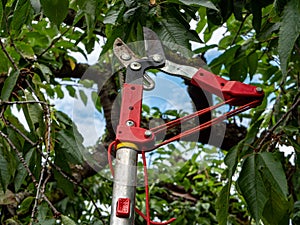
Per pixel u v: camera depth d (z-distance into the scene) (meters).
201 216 3.42
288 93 2.20
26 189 2.34
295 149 1.69
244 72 2.12
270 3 1.73
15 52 2.07
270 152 1.63
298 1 1.36
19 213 2.14
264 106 2.41
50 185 2.69
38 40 2.34
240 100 1.31
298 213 1.78
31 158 1.70
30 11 1.56
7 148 1.71
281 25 1.36
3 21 1.69
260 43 2.06
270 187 1.65
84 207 2.85
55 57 2.60
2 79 1.97
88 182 2.96
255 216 1.54
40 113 1.68
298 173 1.84
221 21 1.74
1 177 1.66
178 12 1.49
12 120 1.80
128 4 1.45
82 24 2.07
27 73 1.80
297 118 2.07
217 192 3.50
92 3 1.38
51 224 1.41
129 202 1.11
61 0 1.29
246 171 1.57
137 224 2.89
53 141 1.76
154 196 3.37
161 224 1.19
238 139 2.64
